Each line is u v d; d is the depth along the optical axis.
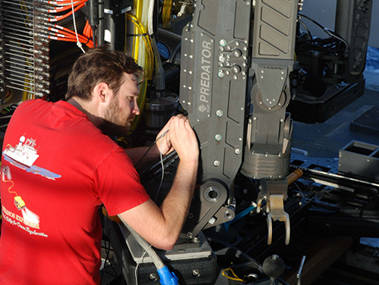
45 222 1.65
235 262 2.41
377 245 3.31
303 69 4.96
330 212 3.34
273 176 1.96
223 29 1.85
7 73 2.99
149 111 3.40
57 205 1.63
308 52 4.88
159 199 2.10
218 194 2.01
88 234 1.69
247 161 1.97
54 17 2.84
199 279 2.08
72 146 1.62
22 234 1.71
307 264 3.04
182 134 1.88
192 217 2.05
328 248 3.19
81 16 3.45
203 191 2.02
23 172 1.67
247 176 1.99
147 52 3.33
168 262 2.04
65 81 3.62
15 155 1.71
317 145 5.20
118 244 2.25
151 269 2.04
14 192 1.70
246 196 2.24
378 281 3.19
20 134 1.72
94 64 1.72
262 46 1.82
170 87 4.26
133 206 1.62
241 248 2.82
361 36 4.77
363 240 3.39
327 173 3.45
